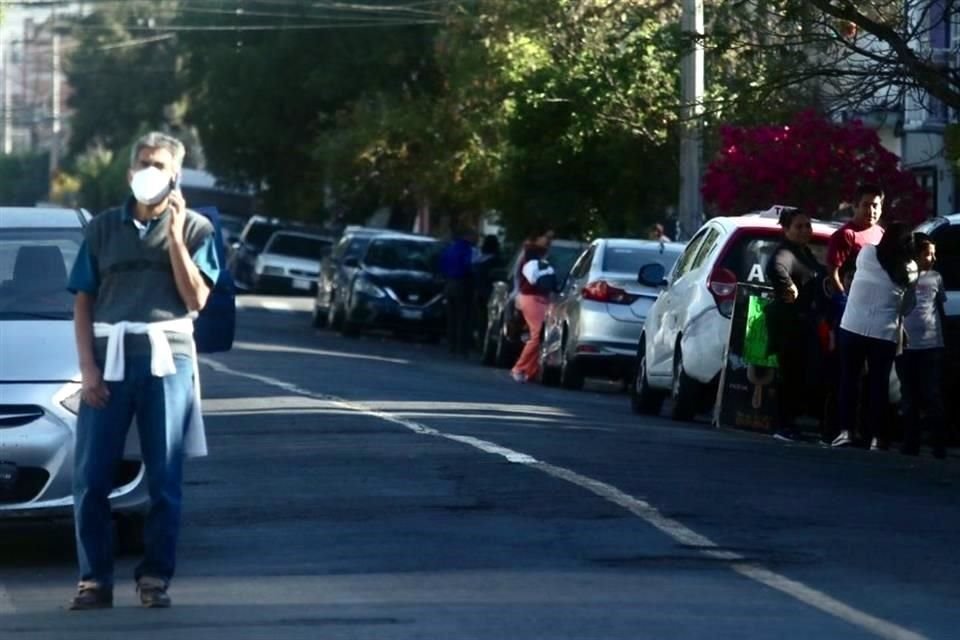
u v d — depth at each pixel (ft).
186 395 67.15
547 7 270.46
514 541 80.64
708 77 187.21
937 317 124.47
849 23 124.67
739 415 132.05
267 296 414.21
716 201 186.09
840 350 126.11
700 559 76.84
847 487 100.27
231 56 385.91
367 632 63.26
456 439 114.83
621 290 181.98
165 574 68.13
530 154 266.16
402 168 348.38
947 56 134.31
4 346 79.20
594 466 103.09
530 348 199.52
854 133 181.88
